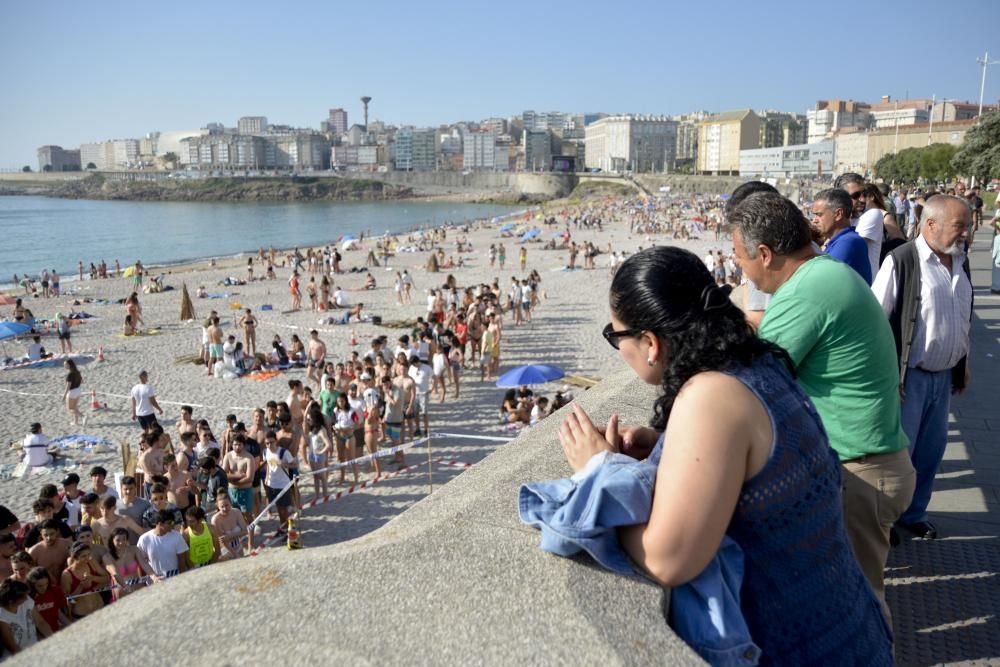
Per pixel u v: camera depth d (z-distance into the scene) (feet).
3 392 72.90
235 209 639.76
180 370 80.18
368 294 134.92
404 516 6.51
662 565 4.90
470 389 70.08
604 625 4.69
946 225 13.16
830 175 429.79
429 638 4.62
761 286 8.90
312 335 74.43
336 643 4.59
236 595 5.08
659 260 5.50
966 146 162.91
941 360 13.48
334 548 5.74
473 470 8.01
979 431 18.99
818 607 5.30
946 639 10.53
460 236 275.39
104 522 31.12
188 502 38.34
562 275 156.15
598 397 10.88
